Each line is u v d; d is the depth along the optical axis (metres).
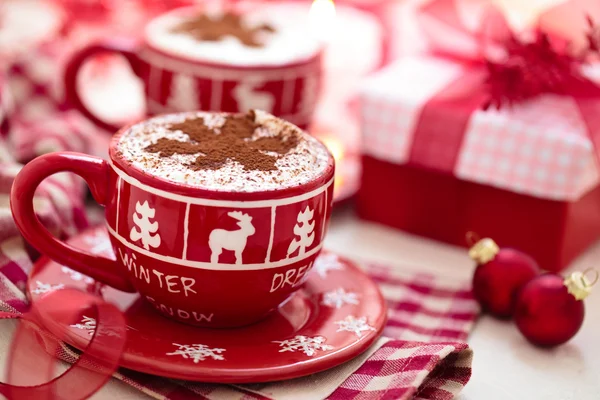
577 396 0.55
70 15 0.76
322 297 0.57
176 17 0.69
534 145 0.63
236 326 0.54
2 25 0.71
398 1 0.78
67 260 0.53
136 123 0.55
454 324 0.60
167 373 0.50
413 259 0.66
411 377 0.51
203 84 0.63
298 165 0.52
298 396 0.51
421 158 0.66
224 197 0.50
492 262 0.60
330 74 0.79
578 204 0.64
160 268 0.51
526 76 0.65
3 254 0.56
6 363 0.50
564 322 0.57
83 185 0.66
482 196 0.66
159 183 0.50
